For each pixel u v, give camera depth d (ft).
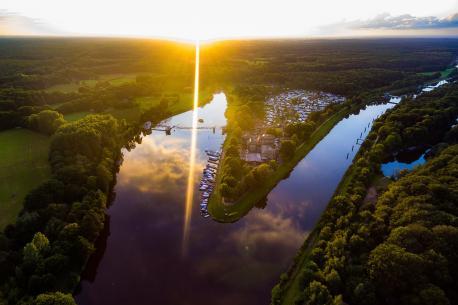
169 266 447.42
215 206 563.48
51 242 423.64
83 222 452.76
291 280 396.16
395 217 433.48
